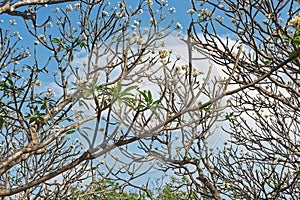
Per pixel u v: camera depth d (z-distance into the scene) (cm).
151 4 295
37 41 348
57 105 314
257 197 397
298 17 259
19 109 258
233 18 341
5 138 347
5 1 228
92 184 405
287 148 396
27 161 388
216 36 334
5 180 364
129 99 167
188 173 337
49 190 417
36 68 324
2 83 263
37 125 284
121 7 327
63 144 384
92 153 181
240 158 451
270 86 408
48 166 390
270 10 323
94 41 296
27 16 243
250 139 436
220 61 333
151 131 178
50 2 238
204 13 333
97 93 179
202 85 186
